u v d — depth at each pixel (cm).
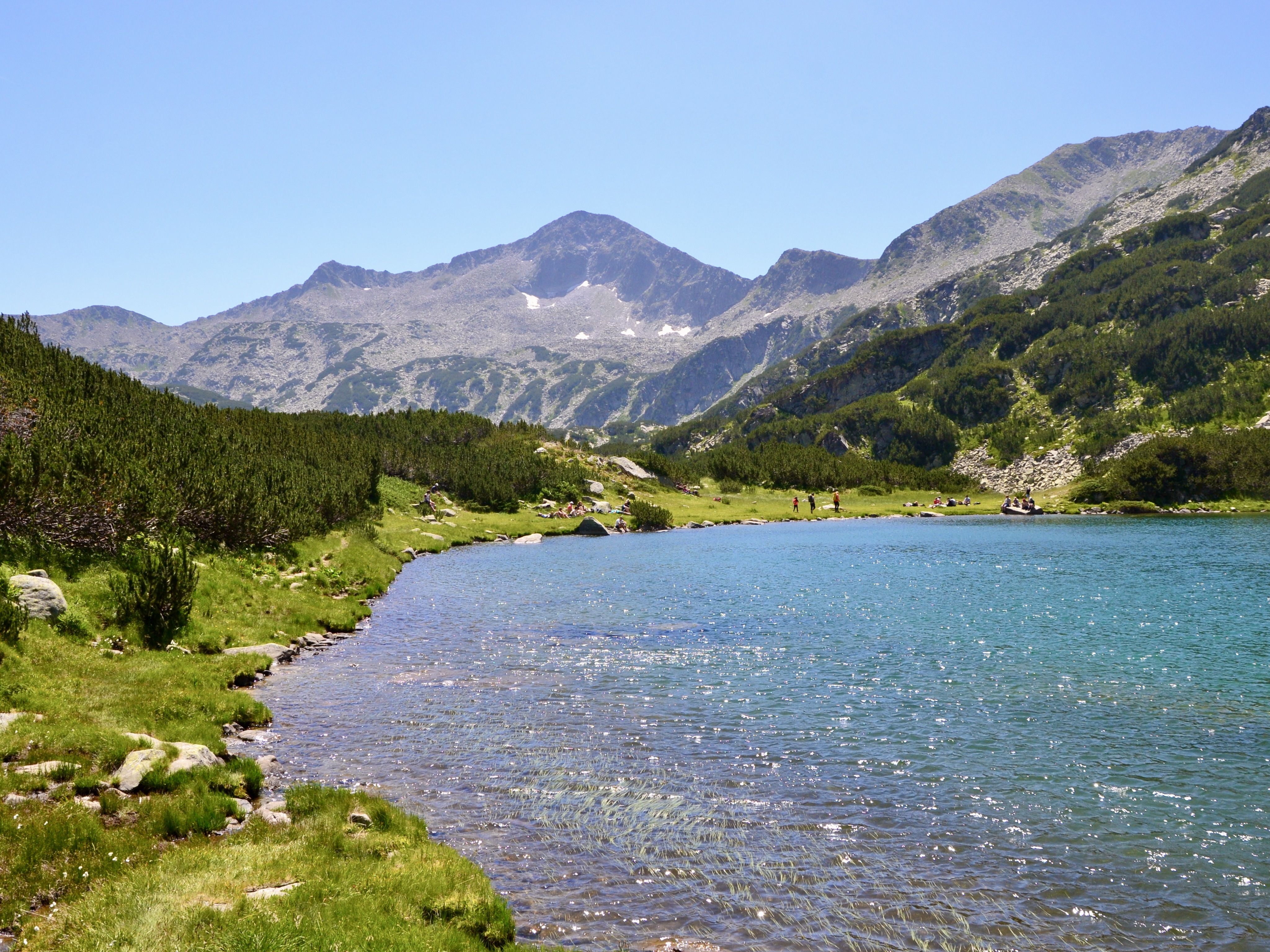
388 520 7362
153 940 931
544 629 3319
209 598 3017
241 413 7938
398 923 1029
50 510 2692
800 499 14200
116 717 1788
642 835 1400
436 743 1888
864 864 1291
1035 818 1459
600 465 11962
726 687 2380
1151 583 4478
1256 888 1208
